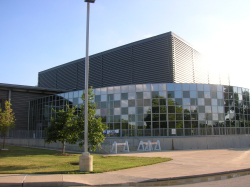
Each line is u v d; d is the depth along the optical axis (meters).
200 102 29.20
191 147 26.58
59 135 19.30
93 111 16.05
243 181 9.40
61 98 35.16
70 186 8.76
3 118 23.78
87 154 11.62
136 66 41.47
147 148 24.75
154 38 40.19
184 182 9.48
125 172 11.31
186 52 41.34
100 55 47.72
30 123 42.66
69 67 53.53
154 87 29.06
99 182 9.20
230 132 29.84
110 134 29.11
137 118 28.78
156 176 10.27
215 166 12.96
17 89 43.28
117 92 29.98
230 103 30.70
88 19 12.69
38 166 12.71
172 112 28.42
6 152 20.30
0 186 8.42
